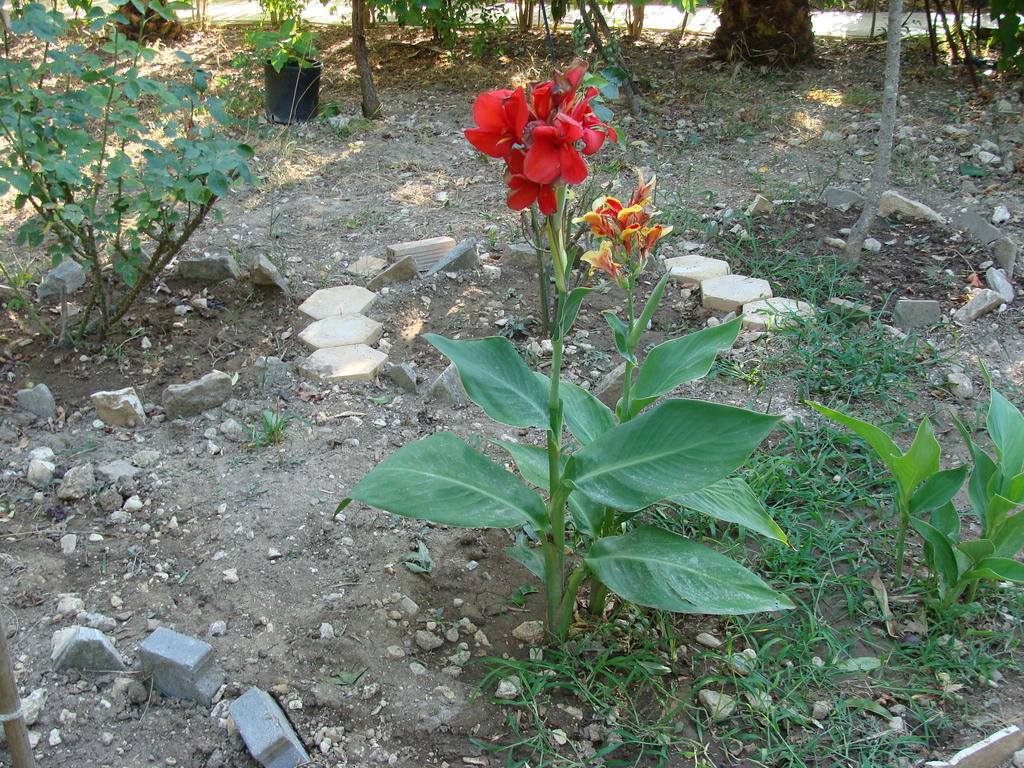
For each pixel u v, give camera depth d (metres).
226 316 2.76
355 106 4.56
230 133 4.13
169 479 2.16
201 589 1.91
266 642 1.80
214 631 1.82
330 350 2.57
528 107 1.44
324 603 1.88
